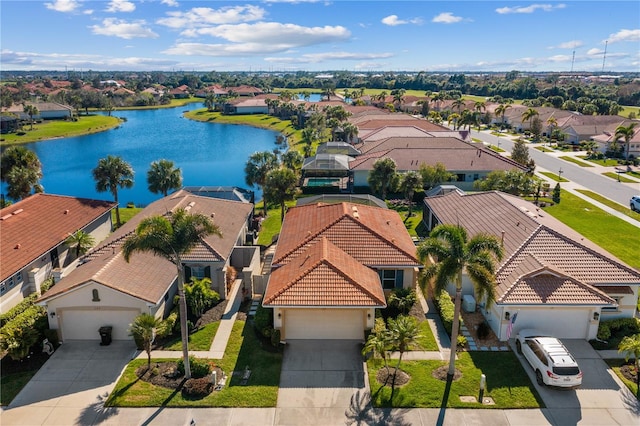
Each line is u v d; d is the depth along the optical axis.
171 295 30.23
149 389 22.59
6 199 58.69
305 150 92.94
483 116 133.50
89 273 27.53
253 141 114.88
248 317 29.50
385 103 173.75
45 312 28.08
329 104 157.12
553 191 60.28
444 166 60.03
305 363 24.75
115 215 52.72
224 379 23.38
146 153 99.69
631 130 82.44
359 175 63.50
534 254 29.42
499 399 21.81
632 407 21.41
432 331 27.91
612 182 66.94
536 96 198.38
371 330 26.50
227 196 48.91
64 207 41.41
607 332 26.59
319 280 26.75
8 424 20.48
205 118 160.00
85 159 93.56
